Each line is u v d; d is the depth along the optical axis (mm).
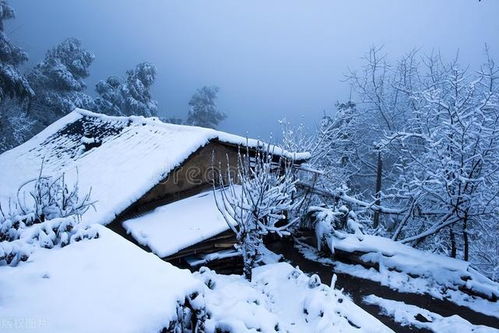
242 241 6855
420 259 9133
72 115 17141
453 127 10477
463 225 11242
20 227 4539
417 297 8102
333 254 10156
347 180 20750
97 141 13000
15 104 24484
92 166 11062
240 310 4738
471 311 7578
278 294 6434
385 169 22031
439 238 13484
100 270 3658
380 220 19156
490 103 10523
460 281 8336
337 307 5637
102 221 8227
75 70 31062
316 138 18719
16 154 14562
